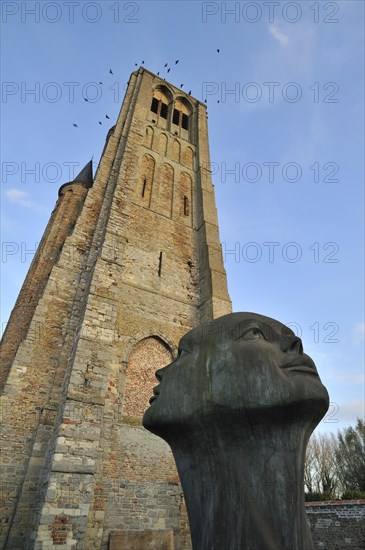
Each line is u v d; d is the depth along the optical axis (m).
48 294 12.07
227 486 2.47
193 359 3.04
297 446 2.58
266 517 2.29
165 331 12.81
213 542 2.35
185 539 9.18
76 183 19.78
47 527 7.03
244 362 2.74
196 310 14.29
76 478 7.77
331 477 28.97
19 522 8.06
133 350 11.80
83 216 14.98
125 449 9.62
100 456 9.16
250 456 2.52
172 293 14.14
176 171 19.81
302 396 2.59
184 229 17.03
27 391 10.05
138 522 8.73
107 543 8.16
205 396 2.70
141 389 11.12
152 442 10.11
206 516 2.48
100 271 11.93
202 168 20.41
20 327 13.35
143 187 17.34
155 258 14.79
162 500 9.34
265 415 2.54
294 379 2.70
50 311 11.75
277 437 2.56
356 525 14.34
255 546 2.20
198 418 2.68
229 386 2.65
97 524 8.20
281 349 3.00
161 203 17.31
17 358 10.41
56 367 10.71
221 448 2.59
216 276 14.92
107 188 16.22
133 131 19.27
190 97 26.30
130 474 9.30
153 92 24.45
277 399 2.53
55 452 7.89
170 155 20.61
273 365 2.72
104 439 9.47
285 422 2.57
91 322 10.48
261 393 2.57
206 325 3.26
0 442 9.02
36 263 16.03
